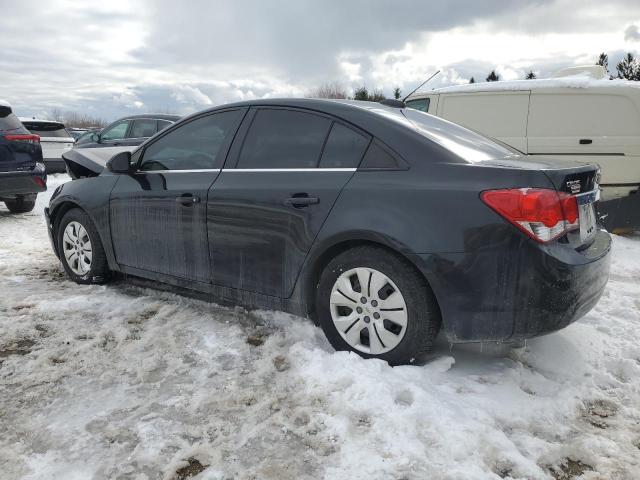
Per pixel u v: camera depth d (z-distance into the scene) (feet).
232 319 11.87
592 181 9.58
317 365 9.31
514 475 6.84
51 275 15.57
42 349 10.29
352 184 9.42
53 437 7.53
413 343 8.95
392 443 7.28
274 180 10.33
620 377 9.61
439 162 8.98
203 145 11.93
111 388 8.89
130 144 35.12
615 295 14.03
